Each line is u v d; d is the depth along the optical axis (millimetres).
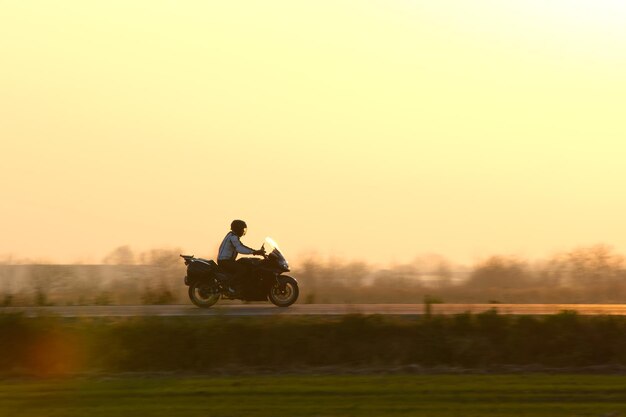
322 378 74750
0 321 81750
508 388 70062
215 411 62469
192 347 81562
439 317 86562
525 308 100875
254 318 85562
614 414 62156
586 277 163875
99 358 81250
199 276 94250
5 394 68188
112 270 137000
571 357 84125
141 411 62531
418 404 65062
